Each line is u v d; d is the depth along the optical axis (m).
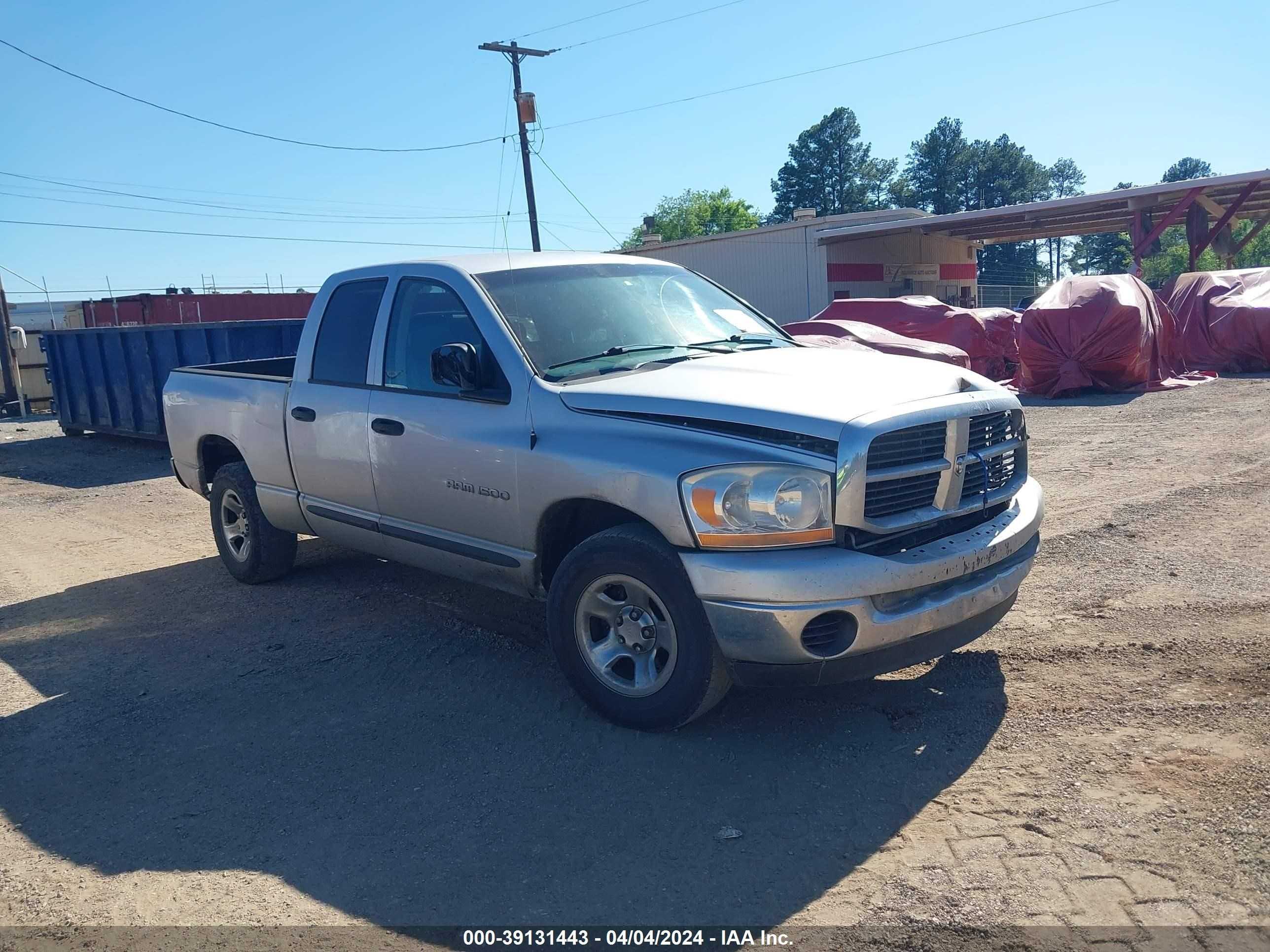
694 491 3.86
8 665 5.76
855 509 3.71
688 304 5.54
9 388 24.38
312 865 3.48
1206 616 5.21
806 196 111.06
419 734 4.46
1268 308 18.50
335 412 5.66
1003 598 4.24
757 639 3.76
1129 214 32.78
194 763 4.33
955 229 36.72
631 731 4.32
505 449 4.60
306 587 6.92
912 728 4.19
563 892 3.22
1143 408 14.28
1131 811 3.44
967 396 4.23
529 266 5.27
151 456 15.15
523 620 5.94
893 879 3.16
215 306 32.09
